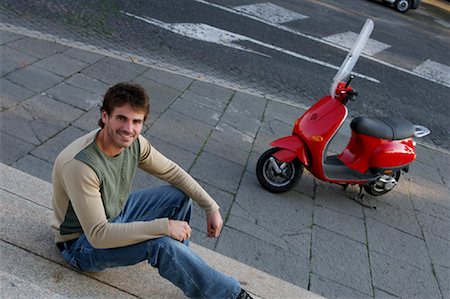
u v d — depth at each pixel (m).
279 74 8.16
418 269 4.62
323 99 5.01
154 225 2.59
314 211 5.04
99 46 7.25
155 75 6.89
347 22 12.20
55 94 5.73
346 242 4.72
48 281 2.80
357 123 5.12
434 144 7.50
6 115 5.11
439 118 8.41
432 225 5.36
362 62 9.88
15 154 4.60
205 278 2.70
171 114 6.07
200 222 4.40
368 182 5.23
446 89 9.81
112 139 2.53
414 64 10.71
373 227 5.06
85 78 6.27
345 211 5.20
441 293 4.38
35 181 3.74
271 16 10.72
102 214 2.54
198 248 3.76
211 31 8.94
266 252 4.28
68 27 7.56
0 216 3.21
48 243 3.07
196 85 6.96
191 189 3.01
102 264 2.76
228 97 6.91
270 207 4.90
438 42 13.34
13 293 2.49
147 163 2.89
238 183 5.12
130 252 2.64
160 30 8.37
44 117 5.25
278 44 9.33
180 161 5.22
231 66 7.92
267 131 6.32
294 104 7.32
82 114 5.50
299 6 12.28
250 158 5.63
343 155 5.34
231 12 10.19
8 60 6.16
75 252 2.80
